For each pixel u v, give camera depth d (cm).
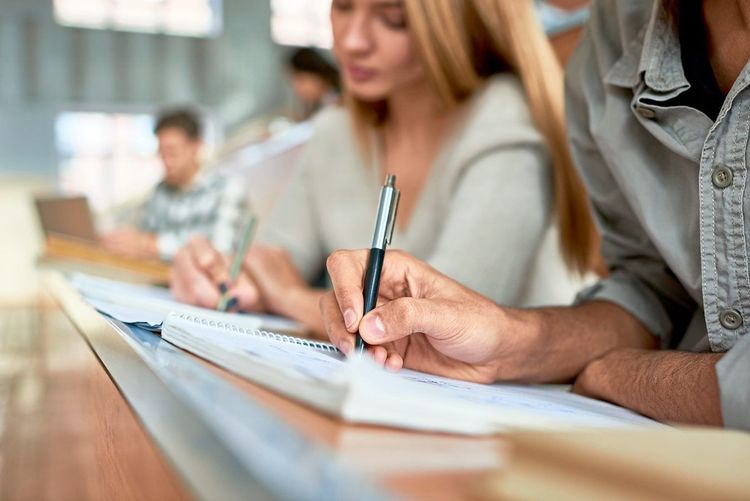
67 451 54
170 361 39
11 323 155
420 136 114
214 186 345
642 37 64
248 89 1020
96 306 69
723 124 53
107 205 959
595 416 44
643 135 64
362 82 107
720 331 55
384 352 52
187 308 83
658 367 54
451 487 21
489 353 58
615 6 68
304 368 36
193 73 1003
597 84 71
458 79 105
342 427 28
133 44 976
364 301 54
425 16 101
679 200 61
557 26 130
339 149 124
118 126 980
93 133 969
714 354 51
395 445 26
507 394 50
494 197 98
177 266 98
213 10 1009
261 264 106
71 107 952
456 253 96
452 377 60
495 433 30
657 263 73
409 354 60
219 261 98
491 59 107
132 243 281
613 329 68
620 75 64
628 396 55
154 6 981
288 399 32
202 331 47
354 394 28
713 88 58
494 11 103
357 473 21
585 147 75
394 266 59
